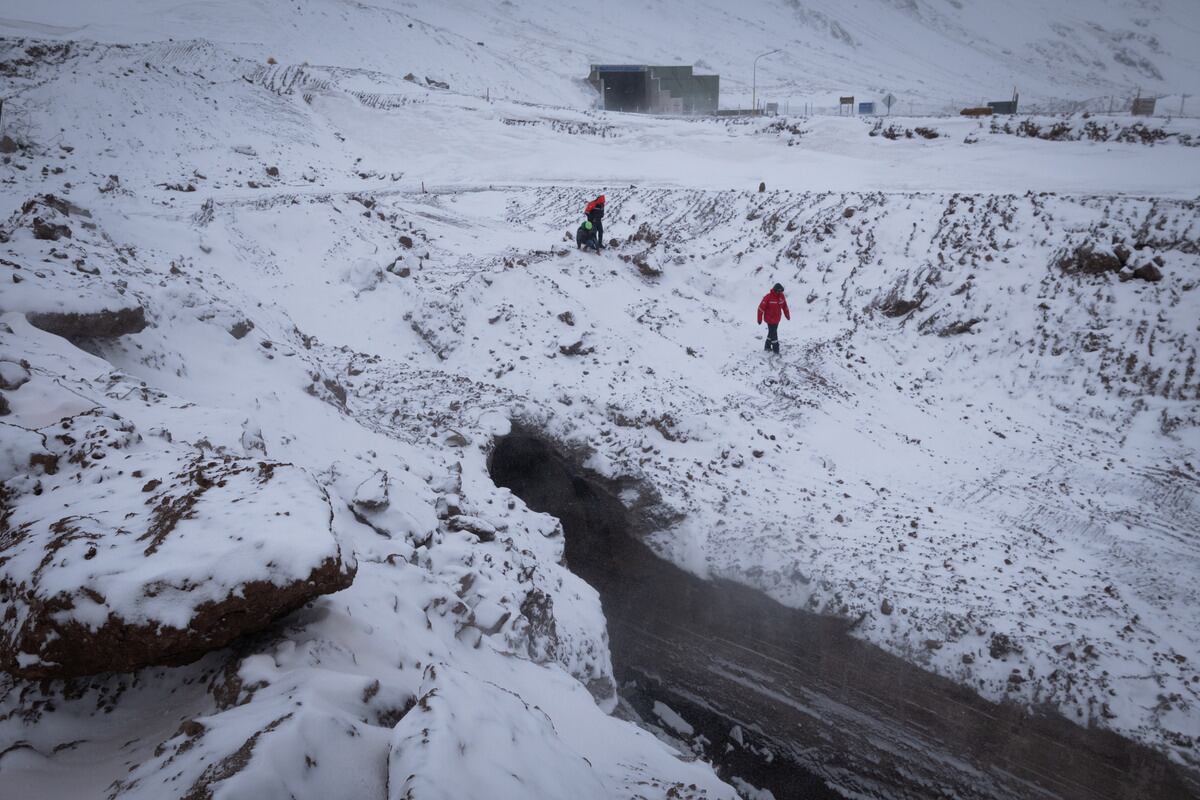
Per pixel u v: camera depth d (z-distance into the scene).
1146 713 8.24
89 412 6.03
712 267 21.41
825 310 18.78
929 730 9.28
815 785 9.84
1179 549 10.69
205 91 37.53
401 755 3.38
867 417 14.53
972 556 10.66
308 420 9.79
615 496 12.24
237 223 18.31
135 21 57.88
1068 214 18.48
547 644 7.48
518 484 13.59
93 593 3.77
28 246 10.57
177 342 9.79
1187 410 13.62
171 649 3.85
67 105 31.25
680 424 13.36
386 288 17.39
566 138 37.72
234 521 4.25
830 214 21.92
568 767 3.99
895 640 9.57
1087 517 11.48
